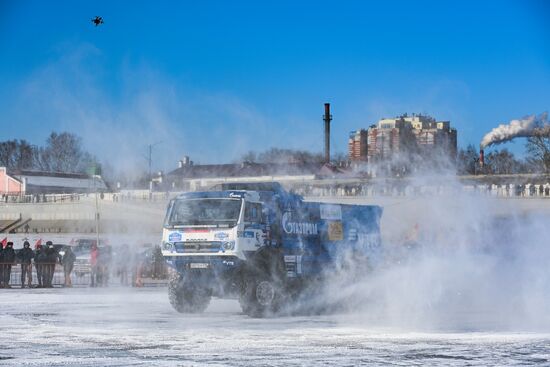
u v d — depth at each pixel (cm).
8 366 1295
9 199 10038
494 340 1638
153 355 1428
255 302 2214
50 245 3612
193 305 2356
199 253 2239
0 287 3503
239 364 1320
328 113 9225
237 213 2219
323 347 1537
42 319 2100
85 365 1309
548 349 1504
